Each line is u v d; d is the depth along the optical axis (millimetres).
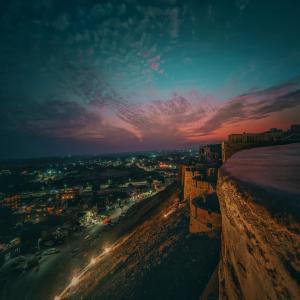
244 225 2355
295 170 3084
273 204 1743
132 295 16922
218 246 17641
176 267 17609
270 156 6113
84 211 74875
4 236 58031
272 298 1943
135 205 74562
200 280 14953
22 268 40531
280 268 1682
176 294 14594
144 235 31812
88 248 46844
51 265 41906
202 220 20578
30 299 31844
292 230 1481
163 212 38906
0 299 32750
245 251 2609
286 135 19281
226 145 17953
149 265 20500
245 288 2857
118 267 25641
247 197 2121
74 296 26016
